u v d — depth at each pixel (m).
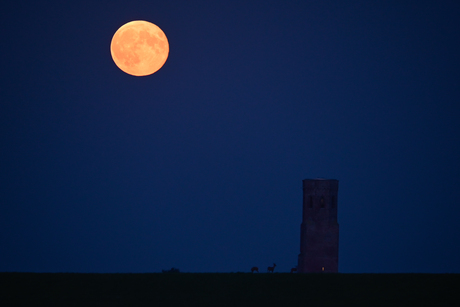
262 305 190.75
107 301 192.88
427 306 189.75
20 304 187.50
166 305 190.00
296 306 189.62
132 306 188.38
